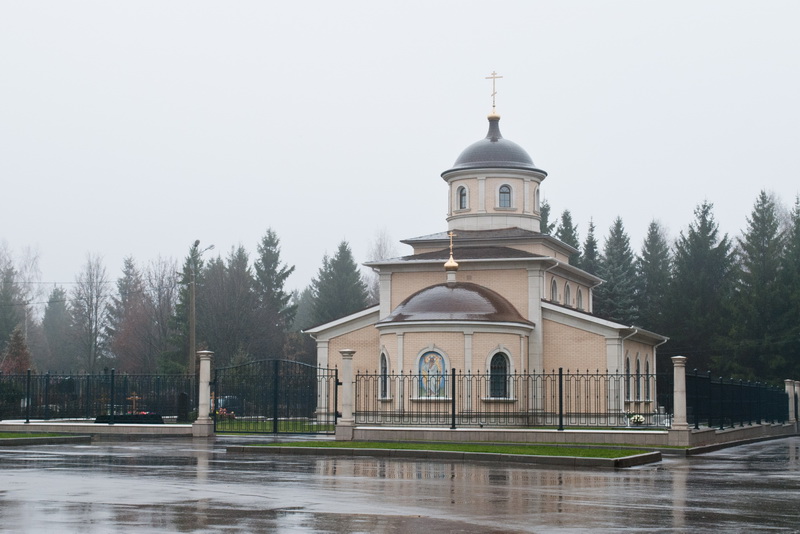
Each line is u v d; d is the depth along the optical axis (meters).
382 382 46.03
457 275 49.34
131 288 114.31
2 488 18.98
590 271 99.94
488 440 33.84
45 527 14.02
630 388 48.81
